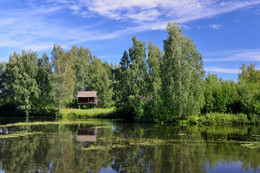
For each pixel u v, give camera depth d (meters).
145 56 45.09
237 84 36.97
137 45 44.59
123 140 18.80
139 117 37.81
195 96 31.56
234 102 34.16
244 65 60.56
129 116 44.34
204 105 34.53
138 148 15.41
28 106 50.66
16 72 51.00
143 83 42.94
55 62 52.00
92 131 25.19
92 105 68.25
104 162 12.03
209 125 30.23
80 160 12.46
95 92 64.75
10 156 13.51
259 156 12.98
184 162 11.88
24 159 12.77
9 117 50.97
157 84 38.00
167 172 10.26
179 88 31.02
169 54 32.81
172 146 16.00
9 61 55.47
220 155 13.28
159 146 16.03
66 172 10.39
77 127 29.70
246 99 32.59
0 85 60.56
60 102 50.53
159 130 25.48
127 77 42.16
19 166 11.38
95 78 72.75
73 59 71.44
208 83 38.62
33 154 13.95
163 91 32.50
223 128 26.95
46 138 20.25
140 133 23.00
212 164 11.46
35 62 54.62
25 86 51.22
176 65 31.62
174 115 33.09
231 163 11.62
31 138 20.28
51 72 53.94
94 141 18.45
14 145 16.92
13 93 52.03
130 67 44.00
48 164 11.75
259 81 47.34
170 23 32.97
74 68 75.19
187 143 17.11
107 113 48.28
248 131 24.00
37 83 54.66
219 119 30.62
